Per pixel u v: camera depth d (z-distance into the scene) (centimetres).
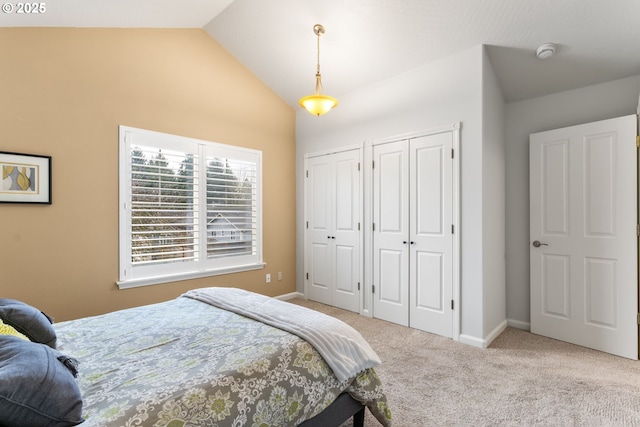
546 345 286
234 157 381
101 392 108
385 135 355
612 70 273
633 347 257
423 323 322
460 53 296
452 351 273
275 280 429
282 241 438
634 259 258
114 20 272
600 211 274
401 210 340
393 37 303
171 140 326
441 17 272
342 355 154
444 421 179
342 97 396
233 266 378
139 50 304
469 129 291
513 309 336
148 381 115
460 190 296
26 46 243
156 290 314
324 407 141
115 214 288
